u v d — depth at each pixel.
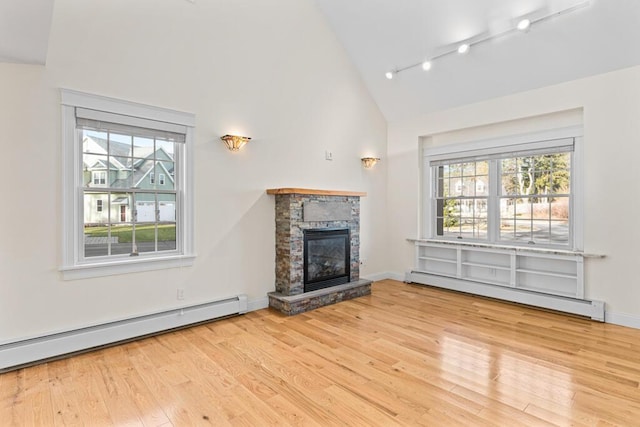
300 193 4.27
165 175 3.60
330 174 5.11
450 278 5.19
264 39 4.29
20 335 2.75
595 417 2.07
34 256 2.81
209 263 3.83
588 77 3.87
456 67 4.60
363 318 3.93
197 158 3.73
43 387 2.43
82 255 3.08
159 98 3.44
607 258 3.78
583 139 3.99
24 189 2.76
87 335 2.99
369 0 4.42
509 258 4.76
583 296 3.95
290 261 4.23
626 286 3.66
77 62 2.97
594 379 2.53
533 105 4.32
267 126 4.34
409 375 2.61
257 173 4.24
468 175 5.26
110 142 3.25
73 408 2.18
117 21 3.18
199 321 3.69
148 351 3.03
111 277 3.19
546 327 3.61
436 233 5.69
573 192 4.18
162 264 3.49
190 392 2.37
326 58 5.03
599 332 3.46
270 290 4.39
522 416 2.09
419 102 5.39
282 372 2.66
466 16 4.02
